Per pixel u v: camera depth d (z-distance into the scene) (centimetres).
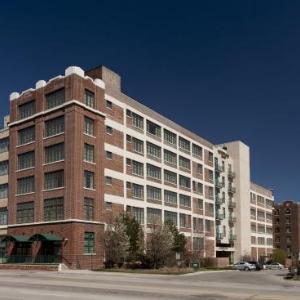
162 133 8038
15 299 1969
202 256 8500
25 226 6188
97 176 6091
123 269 5441
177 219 8219
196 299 2038
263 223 13012
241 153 11381
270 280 4109
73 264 5506
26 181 6381
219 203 10119
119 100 6869
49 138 6131
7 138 6969
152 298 2048
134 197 6988
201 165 9425
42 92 6362
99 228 5975
